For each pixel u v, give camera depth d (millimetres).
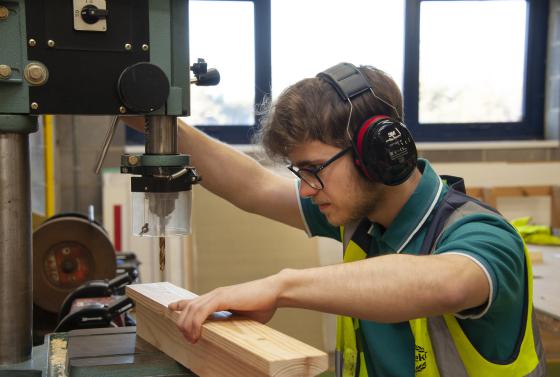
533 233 2939
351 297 819
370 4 3664
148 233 968
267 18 3566
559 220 3678
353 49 3676
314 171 976
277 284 850
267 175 1386
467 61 3885
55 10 904
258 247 3156
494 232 907
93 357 1005
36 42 902
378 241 1146
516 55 3955
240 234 3150
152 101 928
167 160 948
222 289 886
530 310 988
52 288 1785
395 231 1077
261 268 3148
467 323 968
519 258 904
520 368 968
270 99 1113
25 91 910
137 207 978
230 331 841
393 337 1074
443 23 3812
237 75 3631
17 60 900
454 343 987
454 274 812
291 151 989
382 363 1076
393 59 3773
